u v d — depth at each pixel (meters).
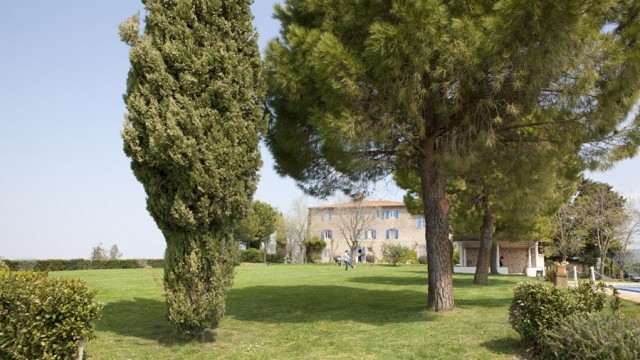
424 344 8.30
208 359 7.79
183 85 8.43
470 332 9.11
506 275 33.16
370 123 9.65
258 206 61.44
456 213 22.59
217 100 8.66
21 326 6.33
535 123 10.95
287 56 9.99
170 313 8.55
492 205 20.36
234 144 8.61
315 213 71.38
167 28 8.56
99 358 7.72
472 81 9.41
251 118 9.07
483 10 8.99
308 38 9.34
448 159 10.23
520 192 15.07
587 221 43.47
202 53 8.65
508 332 8.91
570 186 22.70
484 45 8.66
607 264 45.38
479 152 10.82
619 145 11.22
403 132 10.25
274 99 11.45
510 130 11.77
